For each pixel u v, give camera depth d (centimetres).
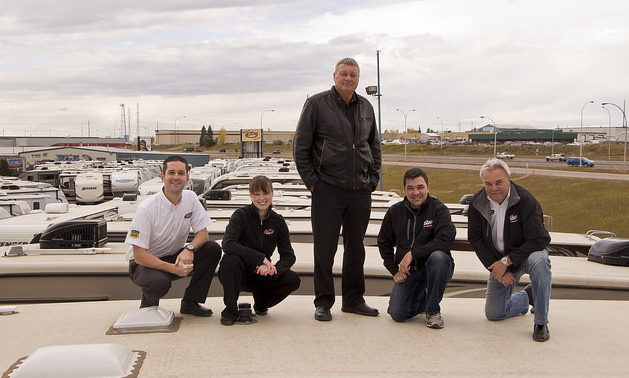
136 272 450
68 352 336
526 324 475
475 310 525
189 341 406
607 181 3600
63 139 10300
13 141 9719
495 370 366
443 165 5903
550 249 886
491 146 10900
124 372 335
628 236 2053
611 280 656
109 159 6562
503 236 447
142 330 424
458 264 705
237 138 14500
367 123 470
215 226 948
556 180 3816
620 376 361
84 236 695
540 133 13025
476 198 457
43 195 1719
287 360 373
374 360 378
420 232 457
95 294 643
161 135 14188
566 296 657
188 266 446
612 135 14675
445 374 357
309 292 678
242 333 428
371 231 941
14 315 467
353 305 494
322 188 463
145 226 441
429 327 454
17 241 891
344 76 448
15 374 323
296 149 463
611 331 456
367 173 479
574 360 388
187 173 450
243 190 1709
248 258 438
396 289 469
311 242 918
